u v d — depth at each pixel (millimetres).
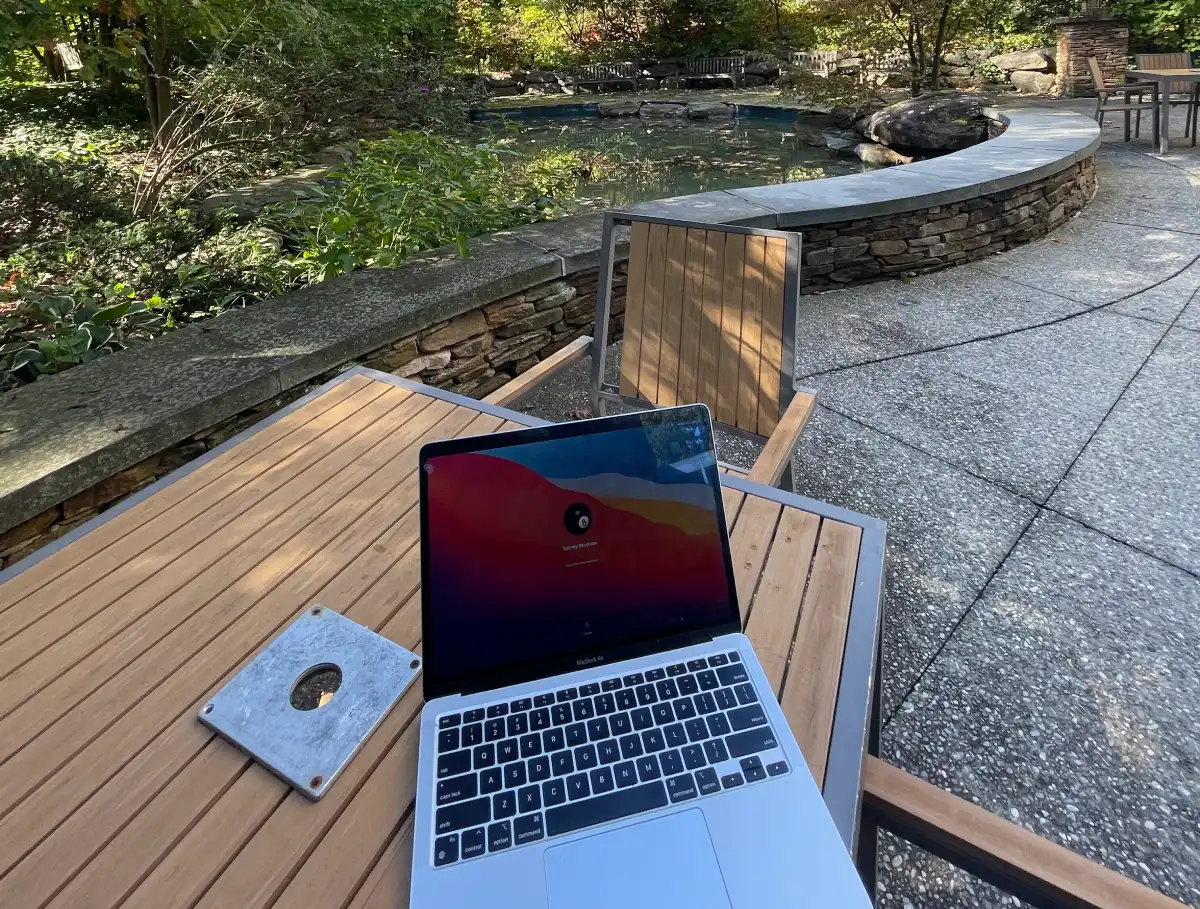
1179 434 2275
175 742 755
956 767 1310
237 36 5906
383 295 2363
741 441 2371
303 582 975
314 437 1336
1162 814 1219
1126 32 8008
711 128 10203
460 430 1352
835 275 3553
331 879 628
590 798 674
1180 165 5551
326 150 6977
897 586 1734
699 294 1734
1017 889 699
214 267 3316
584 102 12070
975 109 6969
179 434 1672
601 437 877
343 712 778
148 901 615
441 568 816
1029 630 1595
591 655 812
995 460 2203
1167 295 3311
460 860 626
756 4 12930
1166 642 1547
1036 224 4160
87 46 4660
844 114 8406
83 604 941
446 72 9516
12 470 1448
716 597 859
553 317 2805
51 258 3727
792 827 644
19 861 647
